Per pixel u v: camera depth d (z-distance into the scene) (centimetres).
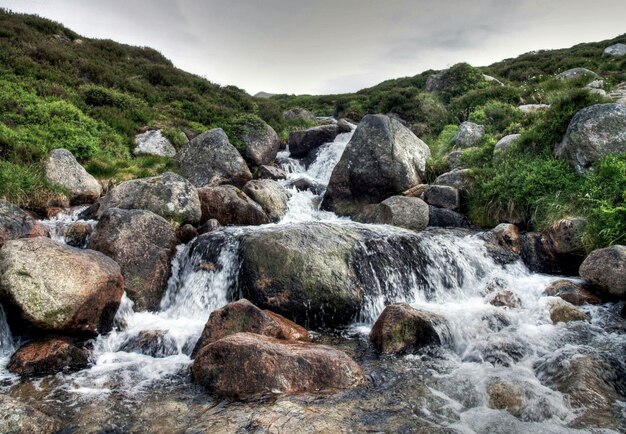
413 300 951
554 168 1215
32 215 1150
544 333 739
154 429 493
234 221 1256
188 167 1599
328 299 855
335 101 4159
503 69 3547
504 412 537
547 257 1041
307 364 589
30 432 469
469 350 705
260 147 1911
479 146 1698
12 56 1977
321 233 969
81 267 725
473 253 1074
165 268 942
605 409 532
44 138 1480
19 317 677
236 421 497
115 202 1145
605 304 840
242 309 711
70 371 643
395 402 552
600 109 1195
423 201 1328
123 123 1859
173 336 745
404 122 2533
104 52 2931
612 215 942
